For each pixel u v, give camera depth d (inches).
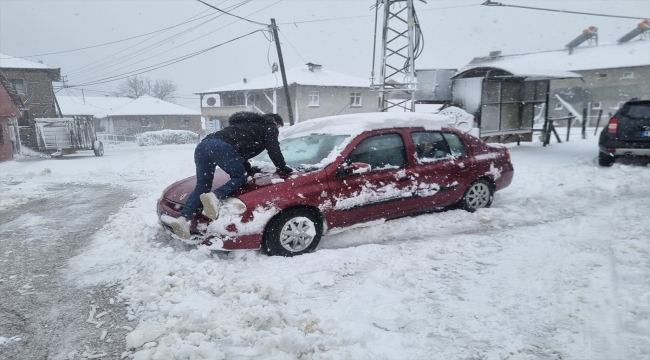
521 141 594.9
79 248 195.0
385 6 637.3
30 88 1117.1
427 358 103.0
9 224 246.5
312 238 177.2
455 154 225.0
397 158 203.5
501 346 107.5
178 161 687.7
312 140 213.2
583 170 349.7
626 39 1533.0
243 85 1675.7
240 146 170.2
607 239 178.9
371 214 191.8
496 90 515.8
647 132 330.0
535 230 197.6
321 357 101.5
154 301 132.2
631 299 126.7
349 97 1552.7
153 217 247.9
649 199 250.7
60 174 531.2
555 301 127.9
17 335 118.1
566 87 1434.5
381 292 137.4
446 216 216.2
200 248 163.0
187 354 102.0
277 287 137.9
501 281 143.4
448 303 129.8
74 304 135.9
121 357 106.5
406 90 634.8
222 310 124.2
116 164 669.3
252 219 162.7
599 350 103.7
